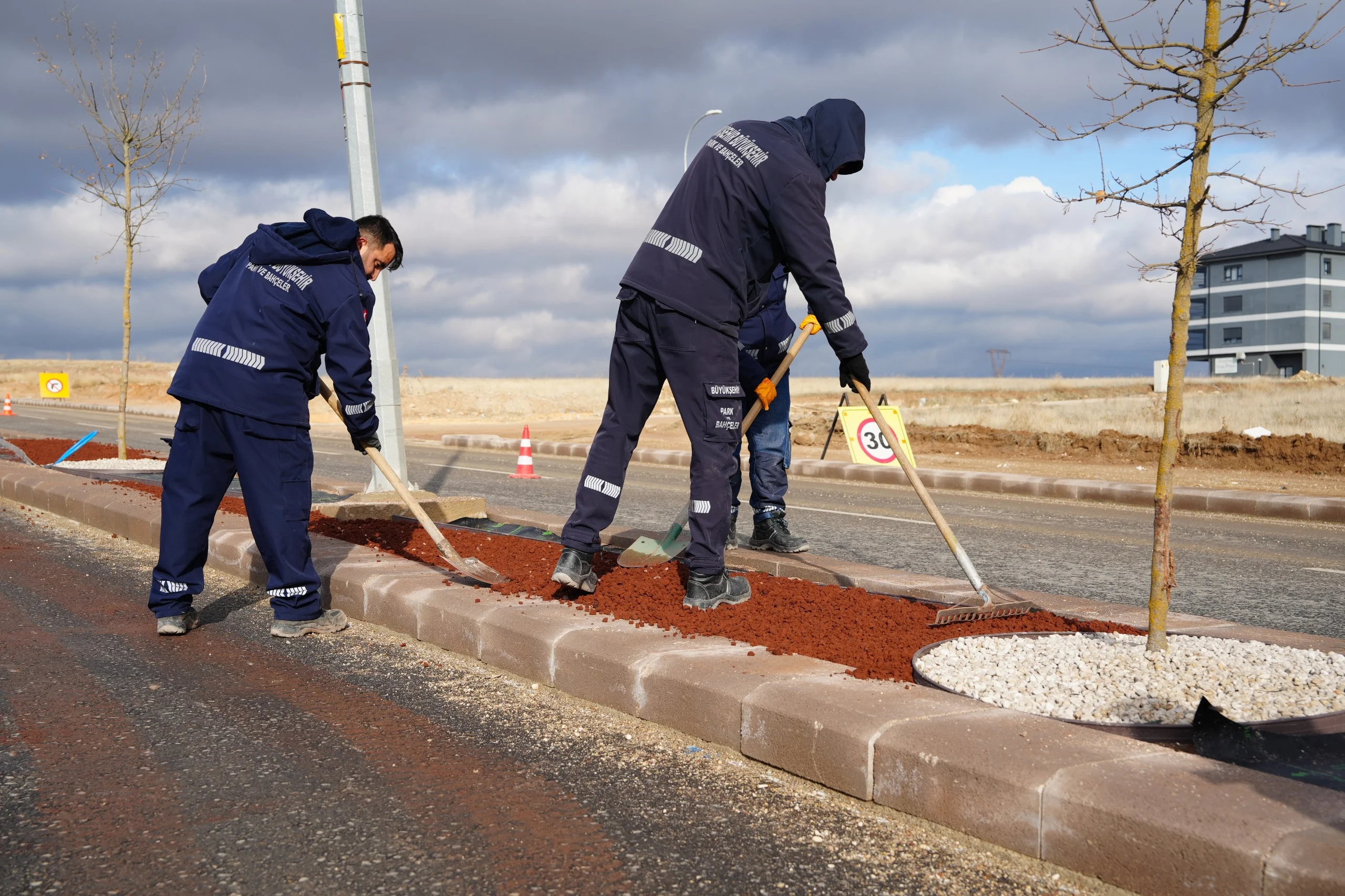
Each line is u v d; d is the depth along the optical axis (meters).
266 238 4.12
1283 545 7.95
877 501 10.98
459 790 2.62
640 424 4.22
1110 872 2.04
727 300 3.92
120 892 2.05
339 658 3.92
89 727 3.07
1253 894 1.82
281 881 2.11
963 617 3.83
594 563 5.11
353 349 4.18
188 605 4.33
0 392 52.12
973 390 45.09
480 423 32.62
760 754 2.78
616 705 3.24
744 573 4.95
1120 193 3.19
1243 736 2.52
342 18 7.20
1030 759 2.27
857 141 4.07
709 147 3.94
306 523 4.25
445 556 4.37
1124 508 10.66
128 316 11.62
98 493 7.72
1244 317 78.06
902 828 2.38
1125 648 3.27
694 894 2.07
